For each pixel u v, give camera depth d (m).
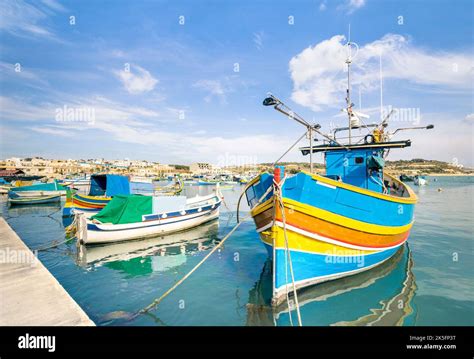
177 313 6.65
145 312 6.72
